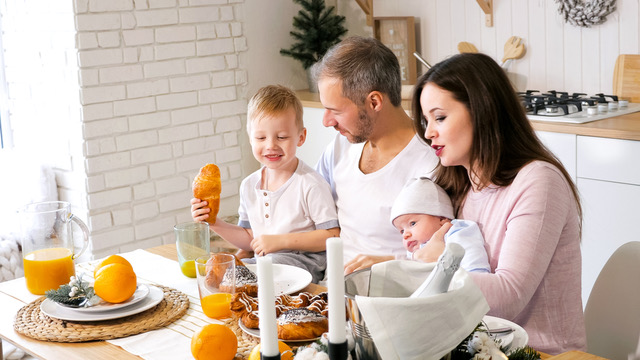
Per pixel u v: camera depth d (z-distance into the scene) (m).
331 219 1.90
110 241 3.11
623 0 2.79
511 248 1.29
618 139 2.38
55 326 1.30
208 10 3.36
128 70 3.09
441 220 1.50
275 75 3.69
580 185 2.53
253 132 1.90
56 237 1.52
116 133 3.08
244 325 1.26
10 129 3.36
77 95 2.96
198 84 3.36
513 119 1.38
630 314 1.40
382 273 1.04
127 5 3.05
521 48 3.12
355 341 0.98
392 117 1.78
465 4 3.33
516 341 1.11
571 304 1.38
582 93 2.93
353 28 3.86
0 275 2.87
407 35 3.53
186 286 1.54
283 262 1.81
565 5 2.94
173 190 3.31
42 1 3.03
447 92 1.36
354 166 1.87
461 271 0.97
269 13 3.62
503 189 1.40
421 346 0.91
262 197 1.98
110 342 1.24
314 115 3.38
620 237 2.45
